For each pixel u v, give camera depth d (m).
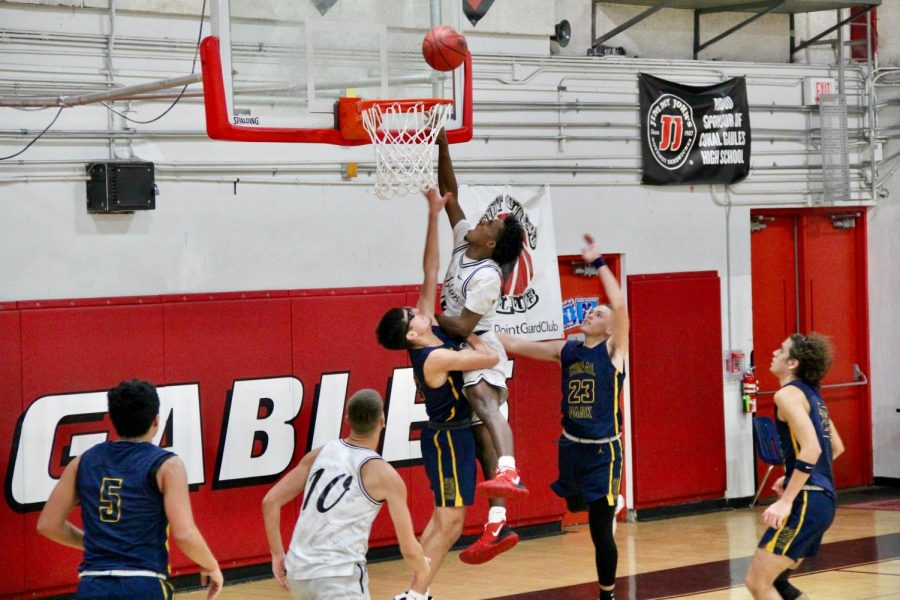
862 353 18.53
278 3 9.52
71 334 11.77
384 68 10.12
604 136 15.57
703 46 17.05
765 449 16.64
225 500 12.63
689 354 16.39
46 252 11.75
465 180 14.43
